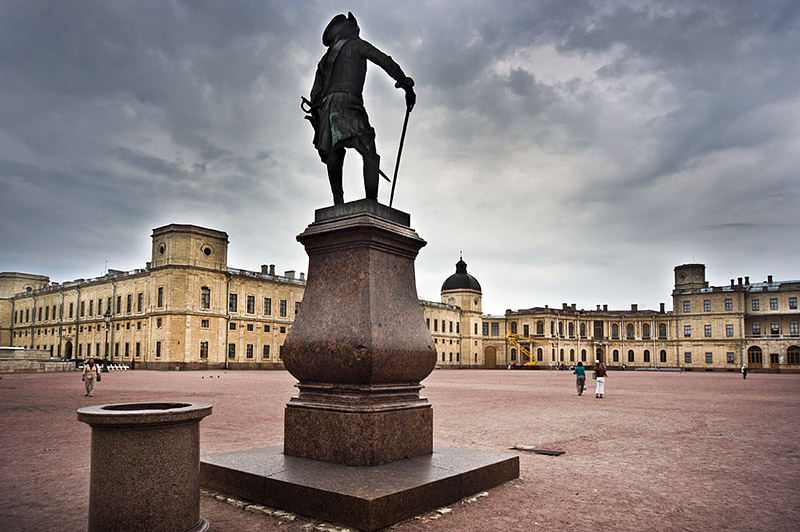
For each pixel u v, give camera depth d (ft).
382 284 20.84
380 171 23.06
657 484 22.16
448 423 43.29
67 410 52.13
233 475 18.45
